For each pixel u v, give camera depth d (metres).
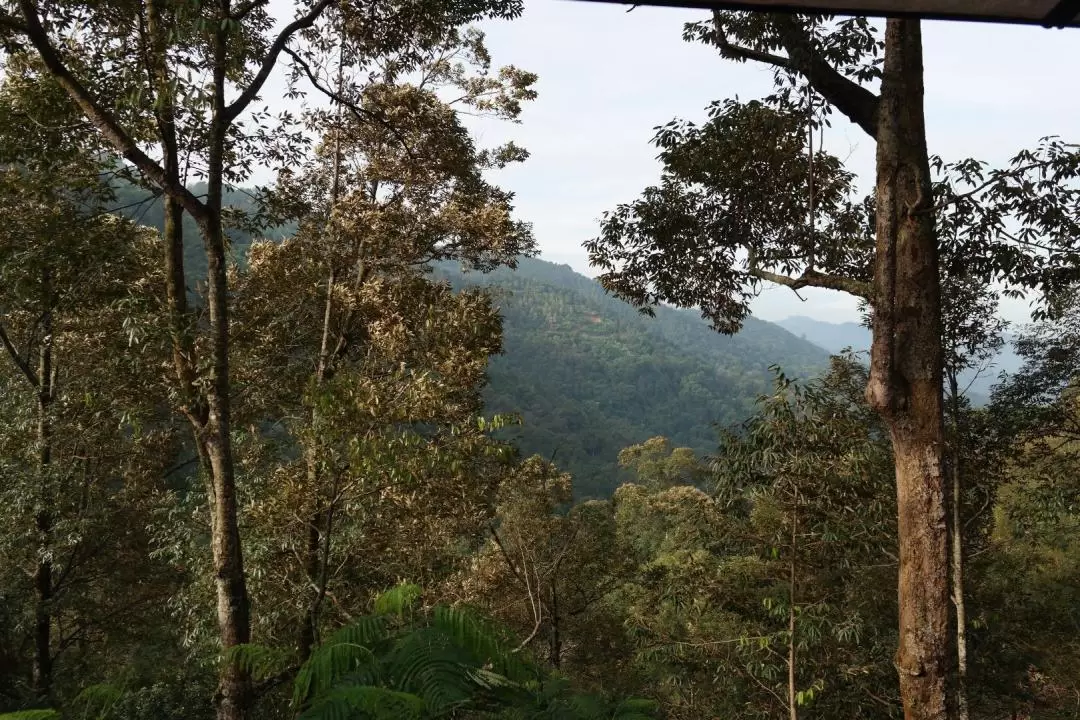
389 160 10.73
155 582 14.92
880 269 5.71
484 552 12.91
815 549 8.69
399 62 9.87
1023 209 6.32
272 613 9.27
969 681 9.63
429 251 11.37
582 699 2.95
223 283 7.10
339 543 9.74
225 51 6.68
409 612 3.14
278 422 9.97
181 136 7.04
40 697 10.20
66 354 11.65
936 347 5.73
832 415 8.71
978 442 10.75
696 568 9.98
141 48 7.07
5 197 8.12
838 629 8.02
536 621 11.73
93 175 8.23
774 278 7.09
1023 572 11.79
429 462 7.47
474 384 9.55
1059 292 7.92
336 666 2.63
